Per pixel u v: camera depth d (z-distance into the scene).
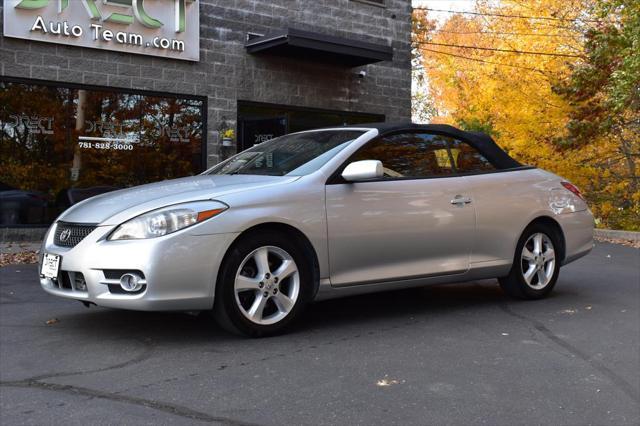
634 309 6.19
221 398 3.58
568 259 6.71
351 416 3.37
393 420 3.33
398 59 15.77
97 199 5.07
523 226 6.25
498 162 6.37
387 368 4.18
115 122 11.87
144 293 4.34
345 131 5.72
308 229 4.91
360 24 15.05
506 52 17.86
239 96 13.28
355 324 5.37
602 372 4.23
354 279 5.18
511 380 4.01
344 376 4.00
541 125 17.56
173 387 3.75
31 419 3.26
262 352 4.48
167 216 4.45
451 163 6.00
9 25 10.67
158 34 12.12
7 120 10.88
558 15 17.86
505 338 5.00
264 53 13.51
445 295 6.75
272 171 5.36
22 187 11.03
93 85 11.55
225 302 4.60
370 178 5.05
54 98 11.26
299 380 3.91
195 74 12.69
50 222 11.27
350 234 5.12
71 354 4.40
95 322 5.32
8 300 6.29
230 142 12.93
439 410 3.48
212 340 4.77
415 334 5.07
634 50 13.89
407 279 5.48
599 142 17.33
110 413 3.34
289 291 4.94
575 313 5.96
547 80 17.39
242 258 4.66
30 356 4.35
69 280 4.66
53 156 11.29
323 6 14.45
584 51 17.58
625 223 18.27
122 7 11.71
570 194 6.77
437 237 5.63
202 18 12.75
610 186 18.09
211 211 4.55
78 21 11.28
